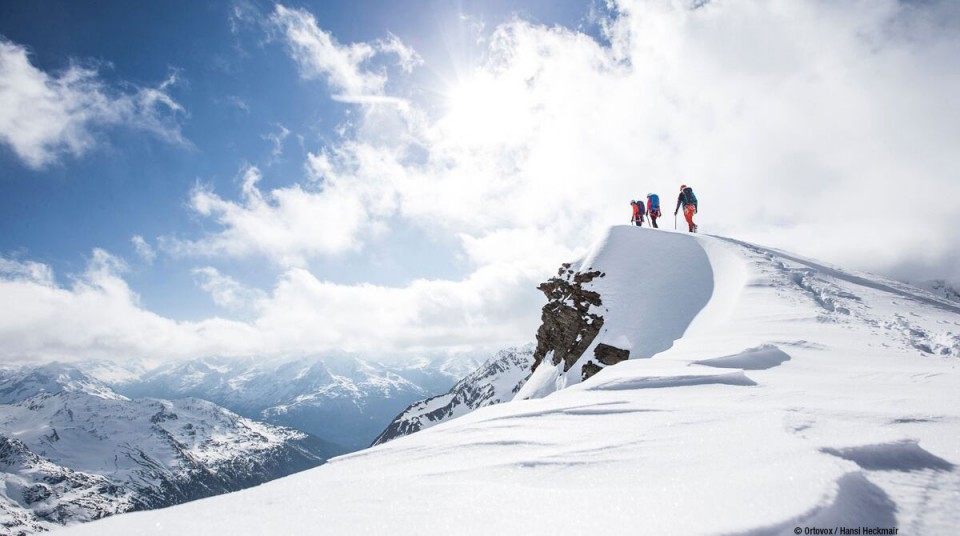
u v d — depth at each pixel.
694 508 2.18
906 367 7.11
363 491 3.03
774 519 1.98
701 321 17.78
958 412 3.89
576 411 5.44
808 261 22.09
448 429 5.42
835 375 6.72
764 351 8.80
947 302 15.98
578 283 24.88
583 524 2.19
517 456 3.73
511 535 2.17
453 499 2.75
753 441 3.29
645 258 25.03
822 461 2.58
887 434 3.20
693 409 4.87
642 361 9.43
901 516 2.12
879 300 15.08
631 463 3.20
